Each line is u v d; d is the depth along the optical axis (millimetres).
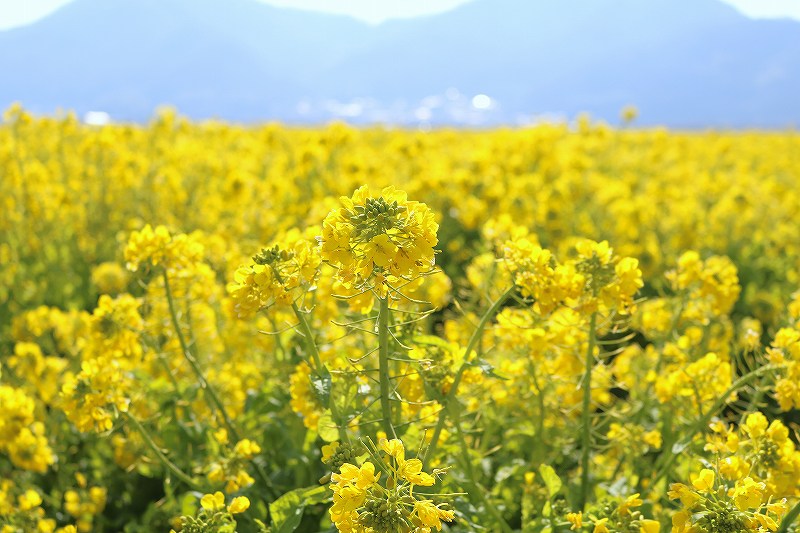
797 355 778
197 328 1031
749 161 4410
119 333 919
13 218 2029
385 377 734
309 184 2170
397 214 668
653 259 2090
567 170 2684
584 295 796
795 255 2240
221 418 959
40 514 884
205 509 758
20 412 950
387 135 4402
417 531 628
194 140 3203
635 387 1005
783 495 743
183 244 894
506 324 896
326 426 754
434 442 759
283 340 959
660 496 856
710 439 834
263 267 727
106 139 2371
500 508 856
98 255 1965
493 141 2998
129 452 1023
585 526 771
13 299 1678
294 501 754
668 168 3662
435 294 1022
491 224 1032
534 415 945
